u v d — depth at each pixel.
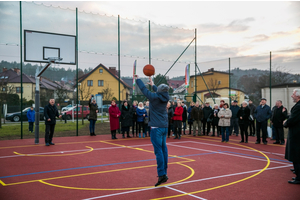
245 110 12.91
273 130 14.27
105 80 18.55
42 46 14.55
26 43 14.22
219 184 5.89
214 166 7.73
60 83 20.67
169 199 4.91
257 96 22.86
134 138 14.77
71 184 5.88
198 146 11.74
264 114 12.50
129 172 6.98
